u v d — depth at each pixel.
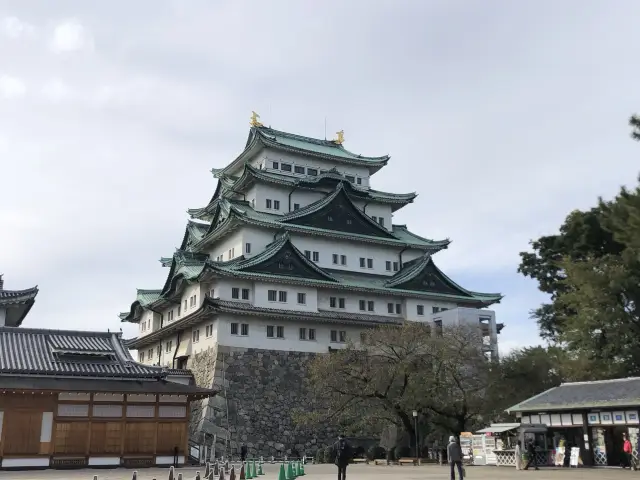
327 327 67.88
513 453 41.12
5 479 31.22
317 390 54.19
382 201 85.75
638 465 34.94
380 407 52.25
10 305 55.66
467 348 54.53
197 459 49.41
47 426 40.44
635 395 35.38
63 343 46.28
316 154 84.12
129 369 44.94
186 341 69.12
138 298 84.12
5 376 40.81
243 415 58.66
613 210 48.16
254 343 62.62
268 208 77.25
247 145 86.50
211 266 61.94
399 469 40.84
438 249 83.38
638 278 48.16
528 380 54.09
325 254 75.31
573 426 38.88
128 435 42.62
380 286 73.12
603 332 48.53
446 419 53.41
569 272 52.44
